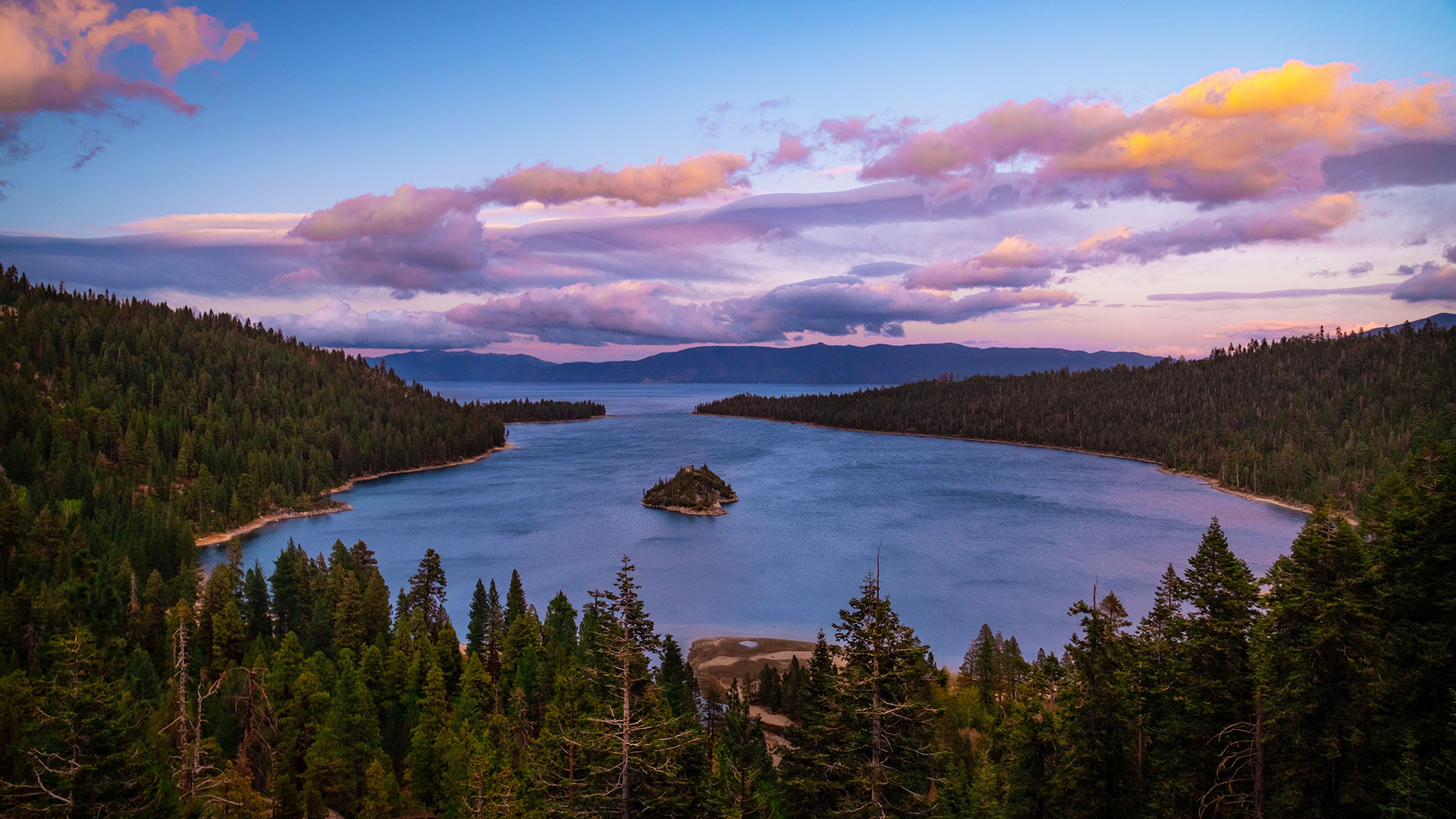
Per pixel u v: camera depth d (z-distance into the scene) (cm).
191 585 12125
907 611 14912
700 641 13475
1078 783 4175
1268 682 3919
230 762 6144
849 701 3778
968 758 6462
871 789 3594
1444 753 3428
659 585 17212
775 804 5322
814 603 15925
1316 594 3909
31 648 8875
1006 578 17275
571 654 9381
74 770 4422
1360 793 3631
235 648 9469
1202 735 4222
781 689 10312
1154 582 16912
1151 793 4122
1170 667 4566
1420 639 3766
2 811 4412
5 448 19900
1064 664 5409
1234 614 4338
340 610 10062
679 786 3841
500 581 17300
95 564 11819
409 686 8500
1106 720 4134
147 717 6562
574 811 3859
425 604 11744
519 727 7325
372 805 6291
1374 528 4678
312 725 7138
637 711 3803
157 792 4819
